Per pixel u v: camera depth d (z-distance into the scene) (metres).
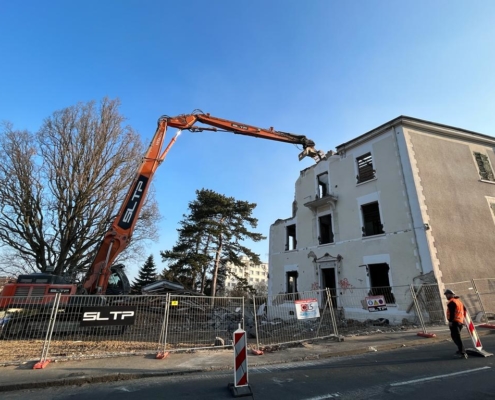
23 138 19.06
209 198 35.66
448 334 10.10
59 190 19.33
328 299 10.87
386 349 8.75
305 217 20.12
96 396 5.42
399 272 13.95
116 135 21.03
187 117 15.29
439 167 15.54
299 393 5.25
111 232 12.23
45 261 19.25
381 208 15.43
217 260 35.34
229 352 8.71
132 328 10.68
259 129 17.50
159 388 5.79
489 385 5.23
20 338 10.31
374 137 16.73
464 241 14.30
